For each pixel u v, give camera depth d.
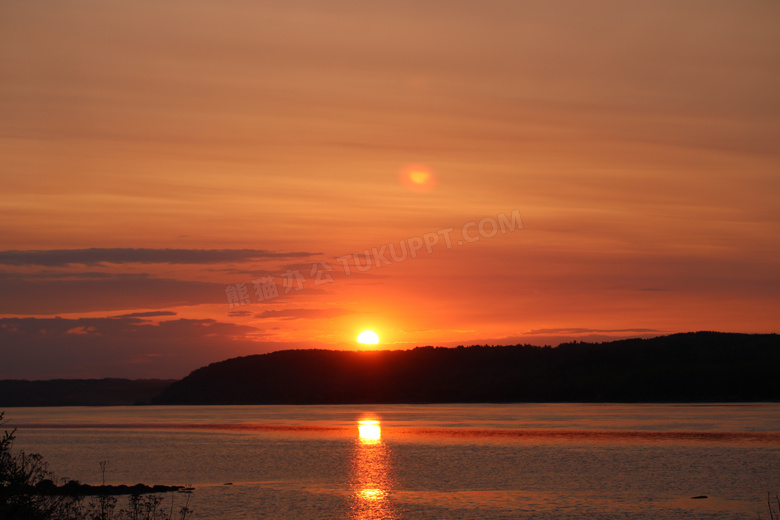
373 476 53.41
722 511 38.38
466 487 47.50
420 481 50.50
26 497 21.88
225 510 38.88
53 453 71.81
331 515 37.88
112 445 81.12
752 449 66.25
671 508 39.25
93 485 47.31
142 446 79.44
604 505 40.34
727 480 48.72
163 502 40.81
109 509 34.62
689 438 78.00
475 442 80.19
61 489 32.16
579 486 47.25
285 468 58.69
